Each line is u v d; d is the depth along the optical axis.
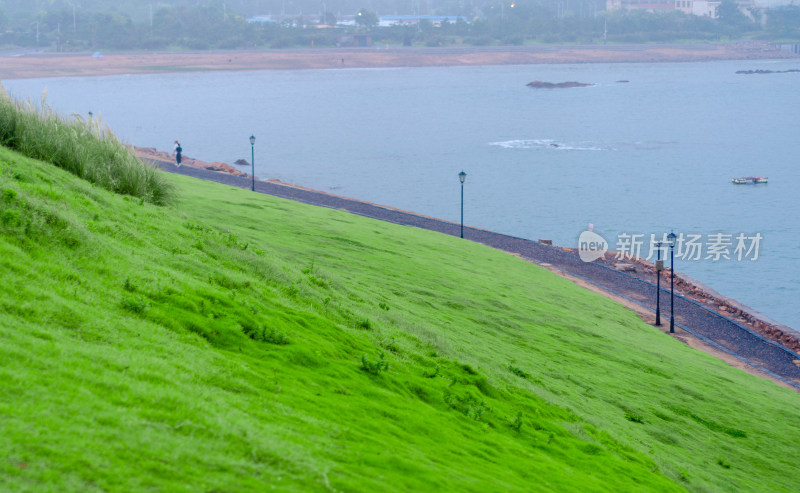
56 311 10.27
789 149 123.56
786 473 20.47
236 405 9.42
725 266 58.34
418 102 197.50
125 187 21.11
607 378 24.27
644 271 49.78
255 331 12.99
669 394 24.55
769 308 49.22
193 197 38.62
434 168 104.00
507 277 37.75
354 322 17.58
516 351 24.08
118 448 7.16
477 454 11.54
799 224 72.62
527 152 119.88
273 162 106.56
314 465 8.02
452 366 17.31
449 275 33.12
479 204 80.31
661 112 177.88
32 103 21.25
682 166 107.19
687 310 41.78
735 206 81.00
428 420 12.15
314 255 29.14
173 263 15.11
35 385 7.84
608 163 109.50
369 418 11.09
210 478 7.11
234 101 196.12
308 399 10.84
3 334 8.88
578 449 15.27
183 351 10.86
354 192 85.62
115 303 11.66
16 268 11.04
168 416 8.16
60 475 6.42
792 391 30.38
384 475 8.49
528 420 15.91
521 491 10.00
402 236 42.56
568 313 32.75
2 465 6.29
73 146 19.97
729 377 29.31
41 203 13.52
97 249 13.39
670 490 14.58
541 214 75.81
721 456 20.39
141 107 176.25
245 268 17.61
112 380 8.66
